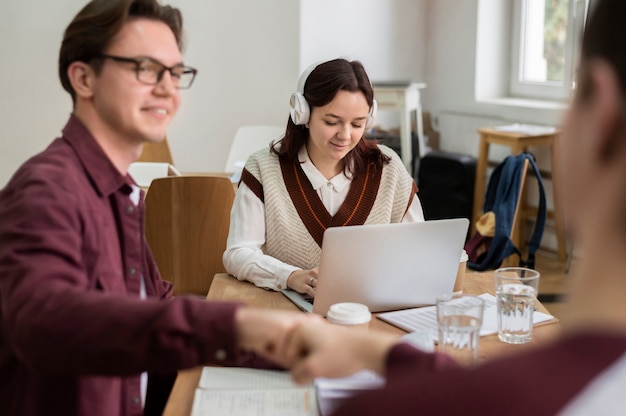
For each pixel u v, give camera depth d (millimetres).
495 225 4207
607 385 388
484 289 2117
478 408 409
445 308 1483
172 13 1302
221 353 877
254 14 5070
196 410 1340
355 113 2162
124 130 1264
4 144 5004
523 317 1720
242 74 5141
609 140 418
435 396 427
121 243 1302
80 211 1152
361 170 2311
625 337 400
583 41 437
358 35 5324
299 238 2264
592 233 428
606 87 415
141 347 897
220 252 2699
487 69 5199
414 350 676
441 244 1872
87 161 1240
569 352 410
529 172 4719
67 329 921
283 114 5203
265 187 2270
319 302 1826
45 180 1136
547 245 4742
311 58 5195
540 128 4531
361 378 1427
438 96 5551
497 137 4516
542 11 4965
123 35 1228
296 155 2291
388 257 1827
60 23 4922
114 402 1266
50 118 5023
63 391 1196
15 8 4871
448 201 4887
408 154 4930
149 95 1252
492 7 5129
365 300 1866
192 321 878
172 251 2682
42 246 1041
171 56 1261
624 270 415
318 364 738
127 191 1300
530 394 400
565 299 452
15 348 991
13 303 975
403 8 5438
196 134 5191
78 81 1257
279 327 834
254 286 2119
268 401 1381
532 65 5125
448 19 5367
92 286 1193
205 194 2650
